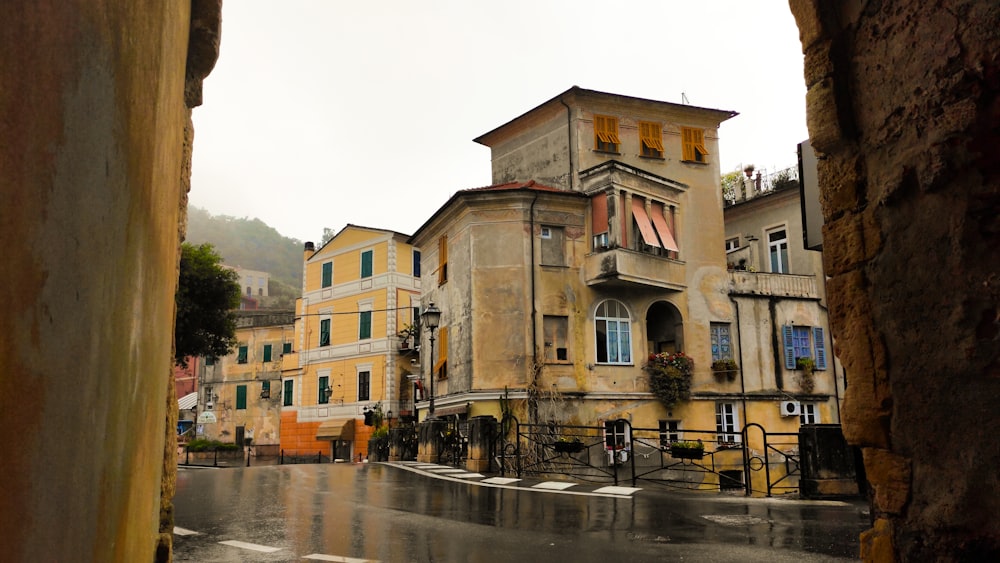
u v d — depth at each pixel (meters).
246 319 50.53
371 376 40.25
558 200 25.03
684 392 25.41
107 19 2.32
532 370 23.61
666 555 6.42
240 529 8.27
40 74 1.97
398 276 40.78
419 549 6.96
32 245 1.92
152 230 2.93
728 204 33.50
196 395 55.09
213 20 4.31
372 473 16.67
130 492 2.72
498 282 24.27
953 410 3.06
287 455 43.69
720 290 27.59
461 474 16.00
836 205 3.80
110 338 2.39
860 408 3.52
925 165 3.18
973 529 2.94
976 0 2.97
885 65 3.49
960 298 3.04
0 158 1.81
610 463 23.75
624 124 27.28
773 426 27.11
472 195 24.53
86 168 2.19
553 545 7.07
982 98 2.96
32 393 1.91
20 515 1.85
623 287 25.61
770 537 7.25
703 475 25.12
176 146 3.59
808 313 28.86
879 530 3.42
